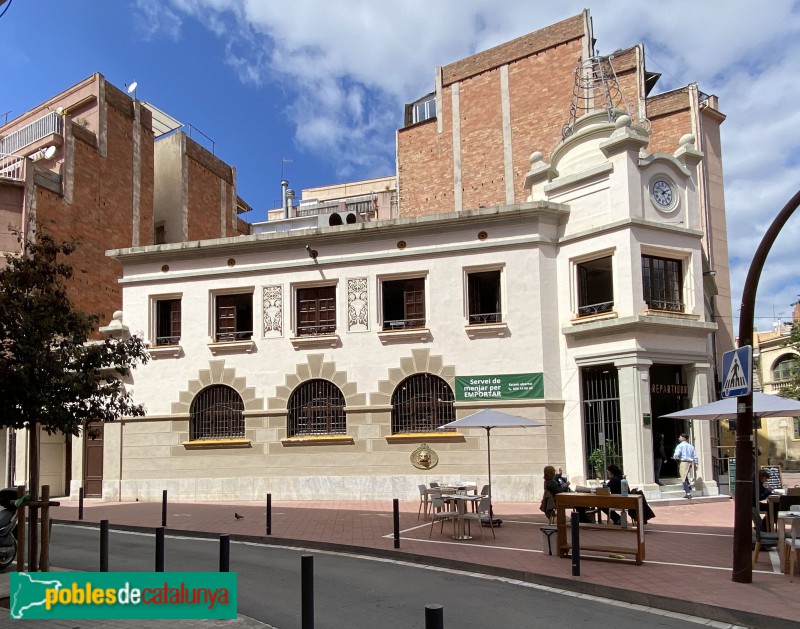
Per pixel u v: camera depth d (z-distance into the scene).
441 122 32.19
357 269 21.55
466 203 30.92
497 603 8.79
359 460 20.80
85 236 28.23
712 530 14.12
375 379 20.98
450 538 13.49
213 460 21.89
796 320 38.25
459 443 20.16
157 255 22.98
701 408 13.70
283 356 21.77
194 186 34.97
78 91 30.27
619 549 10.94
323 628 7.62
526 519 16.27
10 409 9.57
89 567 11.16
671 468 20.11
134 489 22.30
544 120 29.48
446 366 20.52
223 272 22.55
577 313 20.14
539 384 19.81
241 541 14.31
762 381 46.66
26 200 25.98
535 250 20.42
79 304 27.61
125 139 30.95
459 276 20.78
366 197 42.88
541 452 19.61
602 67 25.47
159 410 22.45
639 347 18.75
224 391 22.27
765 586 9.17
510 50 30.72
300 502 20.62
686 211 20.41
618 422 19.25
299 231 21.77
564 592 9.49
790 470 44.16
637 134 19.69
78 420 10.43
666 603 8.56
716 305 30.94
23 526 9.07
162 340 22.92
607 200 19.92
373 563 11.65
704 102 31.05
